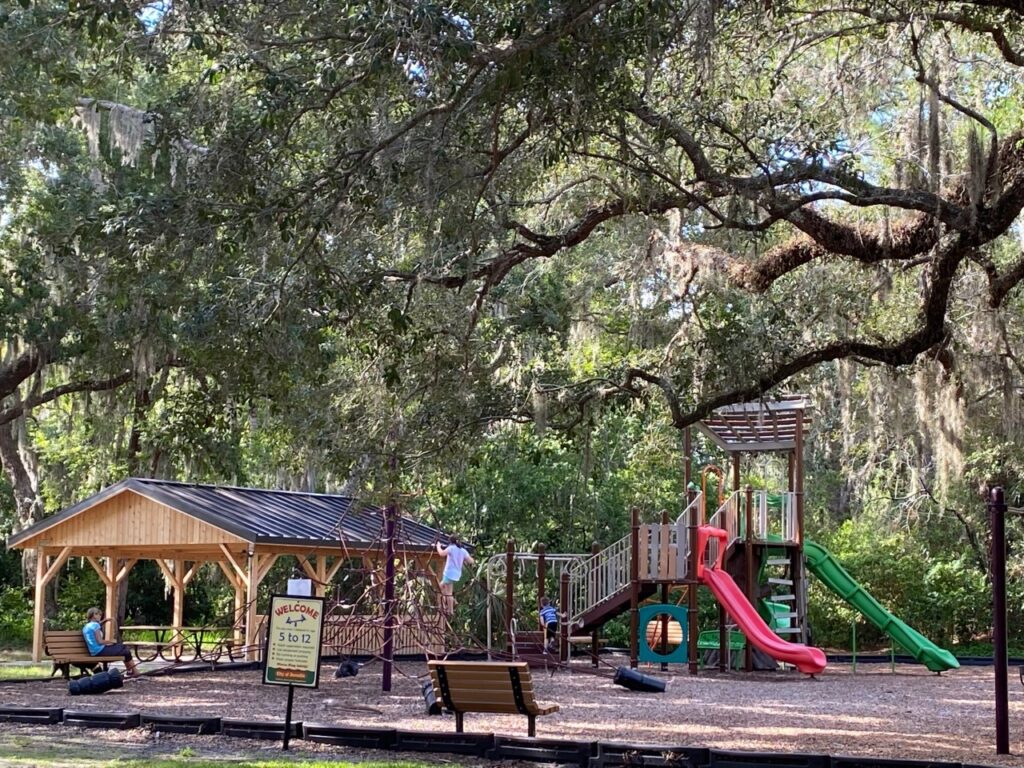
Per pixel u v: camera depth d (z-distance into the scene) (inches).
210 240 423.8
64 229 663.1
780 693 713.0
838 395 997.2
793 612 998.4
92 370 724.0
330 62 393.7
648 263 628.7
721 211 632.4
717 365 566.3
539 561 952.9
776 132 515.8
